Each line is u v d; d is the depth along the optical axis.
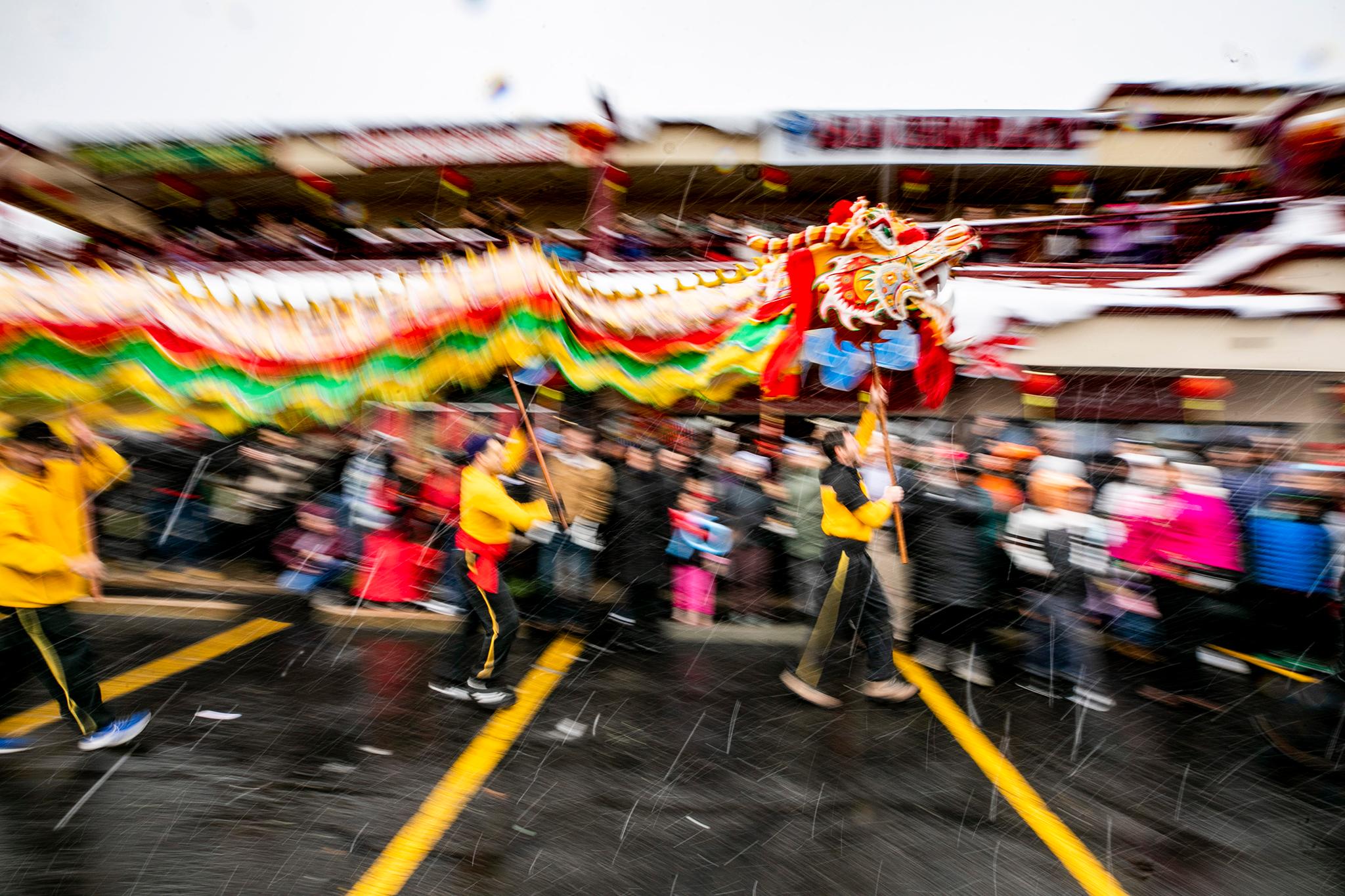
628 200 12.98
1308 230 7.52
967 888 3.48
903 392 7.49
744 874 3.53
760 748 4.82
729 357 5.82
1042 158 11.60
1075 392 7.64
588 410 8.63
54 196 11.20
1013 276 7.86
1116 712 5.55
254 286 5.18
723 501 7.37
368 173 11.95
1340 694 5.21
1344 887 3.58
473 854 3.62
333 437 8.64
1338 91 9.21
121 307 4.82
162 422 7.28
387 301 5.20
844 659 6.50
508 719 5.13
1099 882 3.56
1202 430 7.77
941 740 5.01
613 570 7.11
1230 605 6.39
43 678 4.34
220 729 4.82
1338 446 7.08
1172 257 8.43
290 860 3.51
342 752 4.58
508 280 5.22
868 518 5.29
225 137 11.77
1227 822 4.11
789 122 11.72
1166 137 11.57
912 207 12.26
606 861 3.60
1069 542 5.65
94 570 4.34
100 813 3.82
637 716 5.26
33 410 5.73
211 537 8.66
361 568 7.39
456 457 7.71
